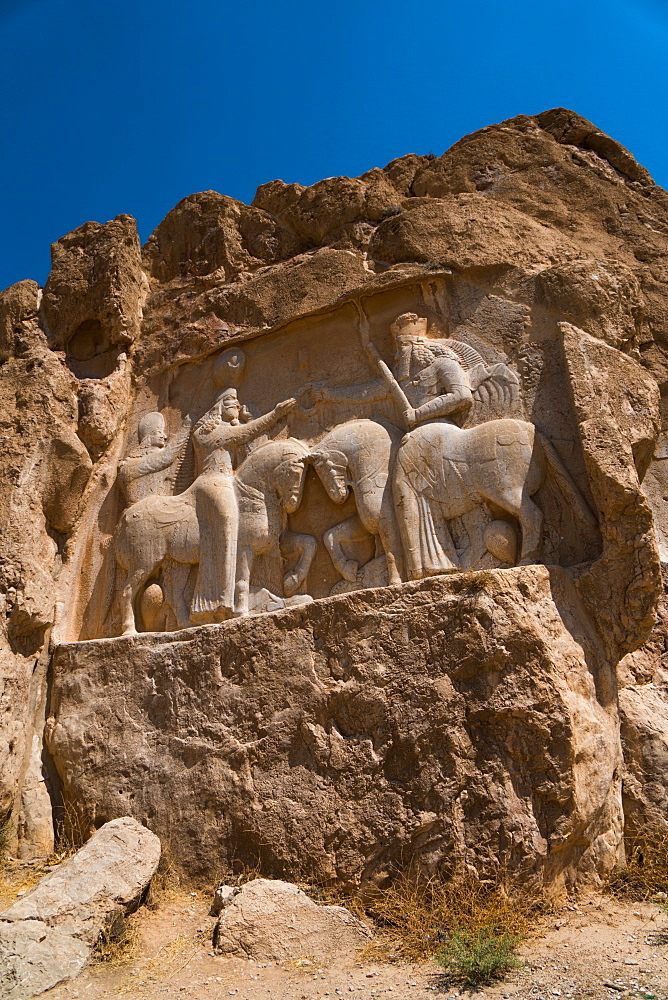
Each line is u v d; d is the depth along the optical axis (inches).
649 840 246.4
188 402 321.7
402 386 287.9
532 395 272.4
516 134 323.3
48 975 193.6
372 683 240.7
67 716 279.4
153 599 293.9
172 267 345.7
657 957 192.5
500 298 287.4
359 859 229.3
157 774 259.9
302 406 303.3
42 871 255.3
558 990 181.0
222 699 258.7
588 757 228.1
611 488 245.1
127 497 311.9
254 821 242.7
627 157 328.2
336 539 281.6
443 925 211.8
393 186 326.0
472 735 228.7
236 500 295.0
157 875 245.1
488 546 259.6
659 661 285.7
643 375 267.6
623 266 283.6
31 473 303.4
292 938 207.2
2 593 284.8
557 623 237.8
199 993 190.2
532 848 218.1
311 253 321.7
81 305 332.8
